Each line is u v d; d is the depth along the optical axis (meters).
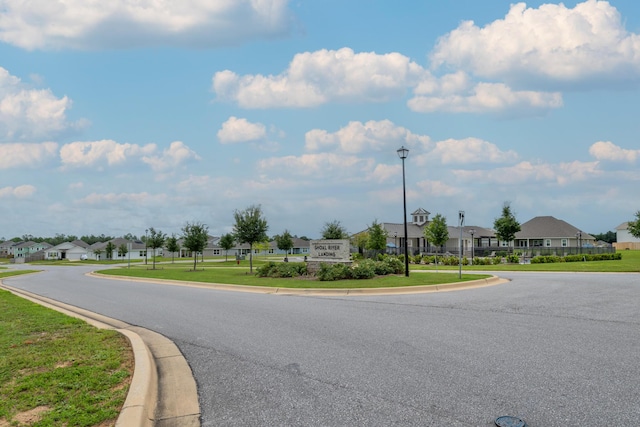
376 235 54.22
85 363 6.70
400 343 7.85
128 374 6.16
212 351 7.75
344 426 4.51
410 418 4.66
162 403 5.39
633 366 6.22
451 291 15.87
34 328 9.66
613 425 4.40
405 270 22.05
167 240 50.44
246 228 31.42
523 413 4.72
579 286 16.16
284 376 6.21
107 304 15.03
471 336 8.27
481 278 19.14
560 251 49.47
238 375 6.34
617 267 26.56
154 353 7.69
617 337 7.96
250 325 10.01
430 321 9.87
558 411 4.75
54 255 113.12
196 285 22.39
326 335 8.68
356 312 11.42
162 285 23.22
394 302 13.18
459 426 4.45
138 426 4.49
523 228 67.31
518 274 23.19
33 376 6.06
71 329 9.54
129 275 32.00
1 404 5.05
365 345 7.78
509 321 9.65
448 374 6.05
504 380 5.75
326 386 5.73
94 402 5.09
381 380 5.88
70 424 4.51
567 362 6.46
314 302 13.77
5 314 11.95
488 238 71.31
